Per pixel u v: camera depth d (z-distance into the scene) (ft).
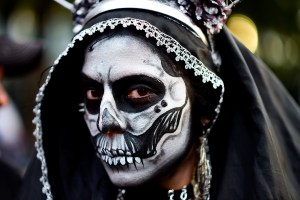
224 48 4.83
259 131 4.62
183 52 4.45
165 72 4.44
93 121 4.58
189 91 4.55
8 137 11.71
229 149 4.75
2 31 15.29
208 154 4.77
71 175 5.11
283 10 11.05
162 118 4.46
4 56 8.32
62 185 5.08
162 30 4.46
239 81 4.76
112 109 4.43
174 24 4.53
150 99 4.44
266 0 10.75
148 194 4.81
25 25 16.46
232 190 4.62
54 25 16.30
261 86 5.05
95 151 4.86
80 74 4.76
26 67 8.53
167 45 4.40
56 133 5.11
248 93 4.71
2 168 7.41
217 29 4.65
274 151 4.61
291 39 11.49
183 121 4.53
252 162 4.63
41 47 8.61
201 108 4.65
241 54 4.88
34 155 5.24
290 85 11.88
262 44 11.07
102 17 4.53
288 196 4.55
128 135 4.45
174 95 4.48
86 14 4.88
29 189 5.15
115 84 4.45
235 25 8.82
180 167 4.74
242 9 10.55
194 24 4.63
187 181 4.77
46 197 5.02
